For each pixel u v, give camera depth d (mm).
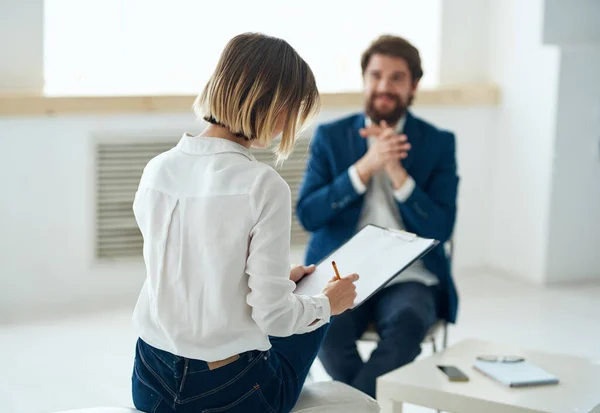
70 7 4273
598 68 4543
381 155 2723
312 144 2969
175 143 4258
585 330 3961
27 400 3049
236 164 1639
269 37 1675
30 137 3980
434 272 2795
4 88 4055
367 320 2723
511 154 4801
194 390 1681
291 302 1637
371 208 2850
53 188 4066
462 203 4887
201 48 4516
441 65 4844
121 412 1756
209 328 1632
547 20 4539
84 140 4078
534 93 4621
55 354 3512
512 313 4188
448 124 4770
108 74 4398
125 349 3594
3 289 4051
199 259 1634
